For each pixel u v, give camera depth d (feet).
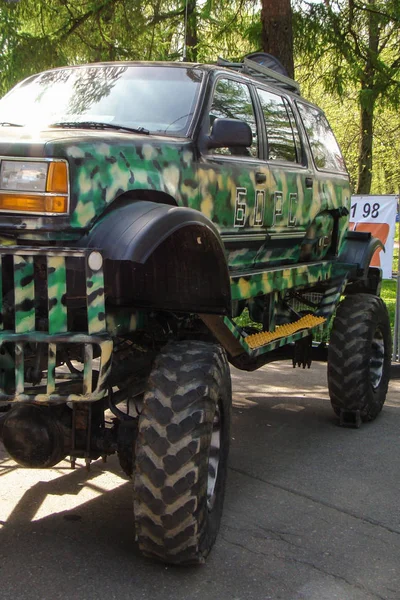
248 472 15.89
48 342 9.63
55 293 9.68
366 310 19.67
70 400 9.81
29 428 10.85
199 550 10.90
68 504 13.52
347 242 21.30
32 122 14.28
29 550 11.59
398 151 87.51
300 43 37.14
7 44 38.06
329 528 13.11
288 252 17.95
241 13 40.06
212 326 12.71
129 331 12.05
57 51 39.27
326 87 40.42
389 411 22.03
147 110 13.99
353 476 15.90
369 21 39.01
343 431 19.47
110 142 11.14
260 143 16.07
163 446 10.49
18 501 13.57
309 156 18.79
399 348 28.14
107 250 10.19
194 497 10.52
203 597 10.44
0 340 9.52
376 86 39.93
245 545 12.22
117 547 11.82
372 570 11.60
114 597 10.32
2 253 9.57
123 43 41.73
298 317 18.95
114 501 13.74
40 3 38.68
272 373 26.53
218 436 12.10
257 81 16.79
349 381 19.24
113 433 11.57
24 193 10.25
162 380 10.89
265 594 10.64
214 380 11.05
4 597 10.18
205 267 11.68
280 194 16.40
